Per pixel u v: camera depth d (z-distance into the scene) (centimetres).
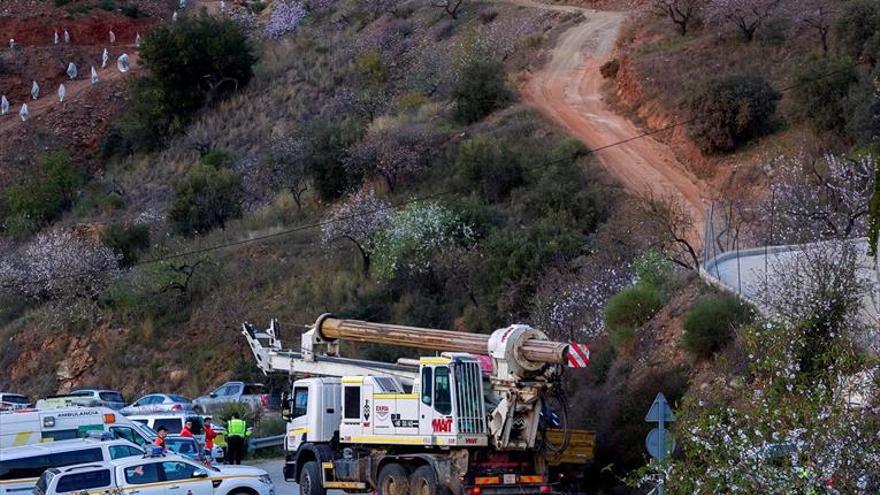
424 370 3116
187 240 8700
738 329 3178
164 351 7275
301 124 10319
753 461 1727
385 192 8431
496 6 12369
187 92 11800
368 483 3378
